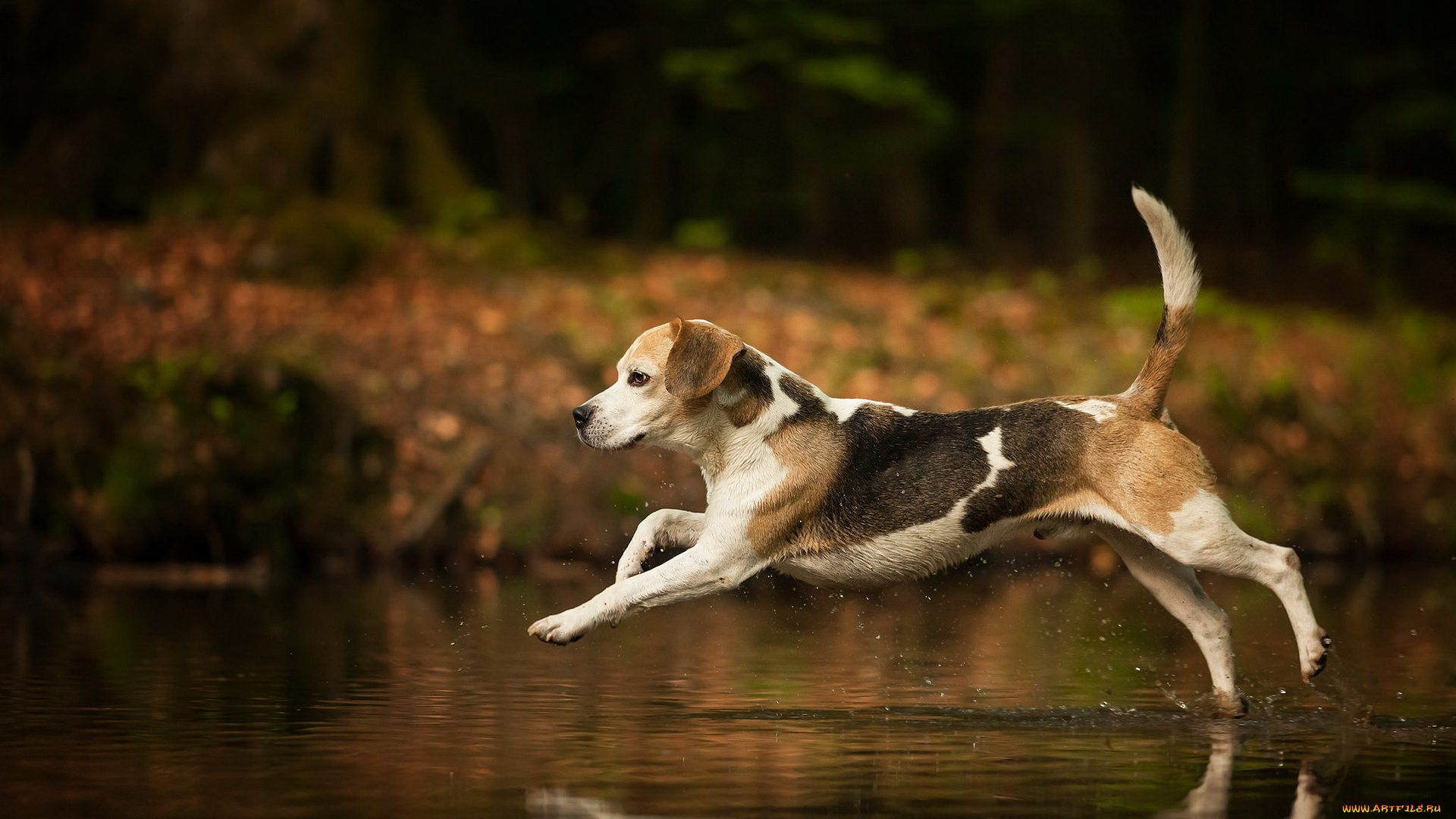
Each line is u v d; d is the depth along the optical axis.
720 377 6.52
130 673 7.57
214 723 6.23
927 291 18.64
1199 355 17.22
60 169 18.39
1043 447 6.71
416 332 15.27
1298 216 29.95
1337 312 22.77
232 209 17.75
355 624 9.73
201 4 18.72
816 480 6.71
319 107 18.50
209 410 13.36
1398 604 11.53
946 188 29.27
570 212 22.34
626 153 25.38
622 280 18.05
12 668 7.66
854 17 25.20
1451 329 20.48
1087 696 7.30
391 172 18.88
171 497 13.01
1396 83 27.88
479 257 17.73
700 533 7.04
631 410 6.77
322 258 16.62
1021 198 29.05
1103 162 29.47
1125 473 6.63
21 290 14.34
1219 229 29.69
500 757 5.60
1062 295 20.20
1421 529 15.82
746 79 25.06
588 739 6.01
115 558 12.89
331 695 7.00
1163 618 10.88
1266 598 12.10
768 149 26.42
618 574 6.86
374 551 13.43
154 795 4.89
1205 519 6.58
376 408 14.09
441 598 11.34
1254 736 6.27
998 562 14.45
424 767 5.40
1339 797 5.02
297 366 13.95
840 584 6.90
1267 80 29.83
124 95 18.69
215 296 15.39
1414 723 6.59
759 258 21.41
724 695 7.20
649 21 25.16
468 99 23.41
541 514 13.82
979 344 16.95
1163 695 7.37
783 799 4.93
